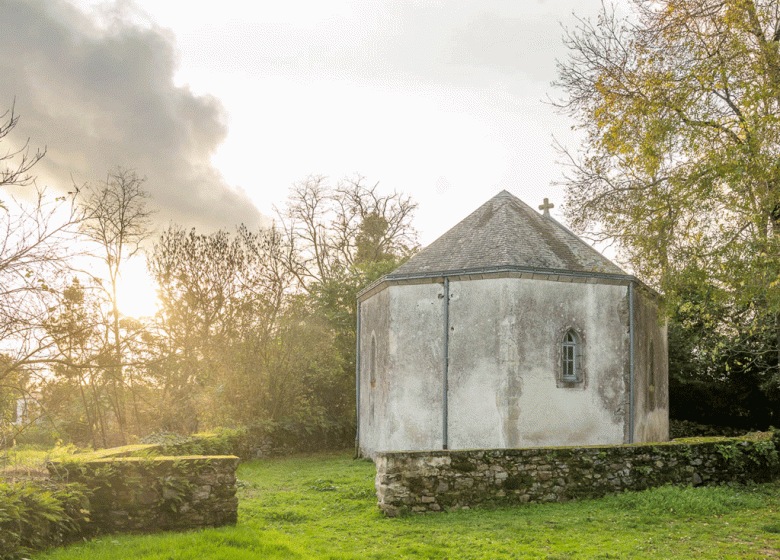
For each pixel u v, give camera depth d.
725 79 10.92
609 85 12.80
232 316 21.84
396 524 9.33
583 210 13.53
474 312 15.42
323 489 12.70
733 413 25.47
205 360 19.83
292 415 22.33
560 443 14.82
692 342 22.70
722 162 10.69
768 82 10.84
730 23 11.29
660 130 11.07
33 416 8.70
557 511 9.84
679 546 7.82
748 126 10.84
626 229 12.11
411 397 15.91
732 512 9.65
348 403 26.50
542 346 15.07
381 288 17.58
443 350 15.58
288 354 22.38
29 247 7.73
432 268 16.45
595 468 10.84
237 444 18.47
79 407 15.80
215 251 22.14
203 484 8.87
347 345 27.52
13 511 6.87
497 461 10.48
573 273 15.42
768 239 10.95
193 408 18.84
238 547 7.50
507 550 7.72
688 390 25.62
